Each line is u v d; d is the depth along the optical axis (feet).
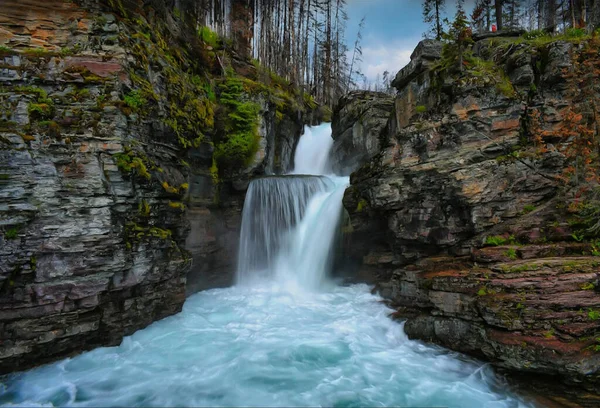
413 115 43.34
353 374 27.09
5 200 24.72
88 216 27.17
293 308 40.86
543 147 33.04
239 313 39.42
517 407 22.88
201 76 49.42
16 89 27.04
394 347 31.30
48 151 26.58
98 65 29.66
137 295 32.12
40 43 29.60
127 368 27.78
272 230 51.31
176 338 32.89
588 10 65.10
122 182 29.17
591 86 31.07
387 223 40.42
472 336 27.20
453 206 34.86
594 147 29.71
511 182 33.19
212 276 48.44
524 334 24.31
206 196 47.16
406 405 23.47
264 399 24.07
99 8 31.37
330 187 55.77
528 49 36.14
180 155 39.22
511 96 34.63
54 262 26.18
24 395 24.44
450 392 24.68
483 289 27.22
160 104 34.88
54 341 26.55
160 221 34.24
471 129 35.40
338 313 39.11
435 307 30.25
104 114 28.91
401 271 36.50
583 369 21.63
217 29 85.05
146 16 36.83
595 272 25.18
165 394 24.67
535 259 27.84
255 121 54.24
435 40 45.16
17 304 25.31
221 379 26.45
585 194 30.17
